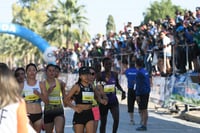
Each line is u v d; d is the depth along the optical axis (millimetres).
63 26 90375
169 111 26281
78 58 48562
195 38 24062
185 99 24188
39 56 117062
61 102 13172
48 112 13023
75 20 90938
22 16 133500
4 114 6531
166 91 26781
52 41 90688
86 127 12594
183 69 26047
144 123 19500
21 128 6609
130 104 21531
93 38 45625
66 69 51812
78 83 12594
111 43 37250
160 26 30469
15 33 54188
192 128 19984
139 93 19453
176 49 26328
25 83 12867
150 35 29812
